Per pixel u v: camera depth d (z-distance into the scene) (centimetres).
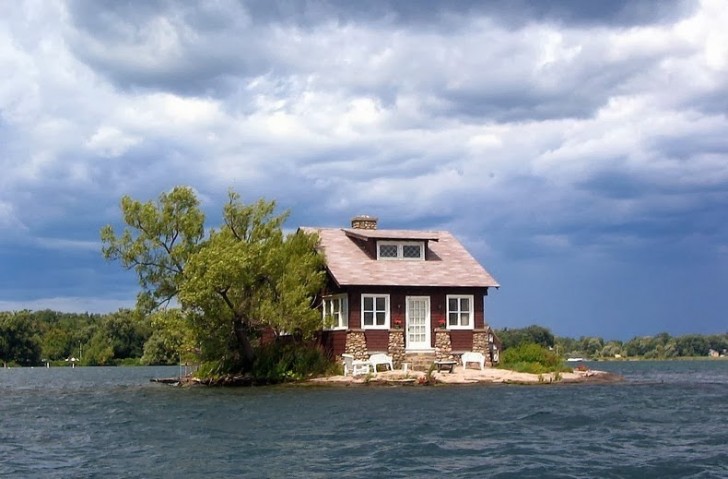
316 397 3666
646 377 5828
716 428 2439
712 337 15675
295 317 4612
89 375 8538
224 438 2388
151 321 4872
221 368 5025
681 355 15450
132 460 2022
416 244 5181
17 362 13788
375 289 4809
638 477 1697
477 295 4997
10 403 3966
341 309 4862
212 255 4522
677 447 2070
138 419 2988
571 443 2161
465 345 4934
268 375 4775
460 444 2166
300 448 2153
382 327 4803
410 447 2119
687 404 3178
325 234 5316
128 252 4912
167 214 4981
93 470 1889
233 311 4678
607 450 2038
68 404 3816
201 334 4747
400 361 4797
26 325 13938
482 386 4219
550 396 3569
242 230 4891
